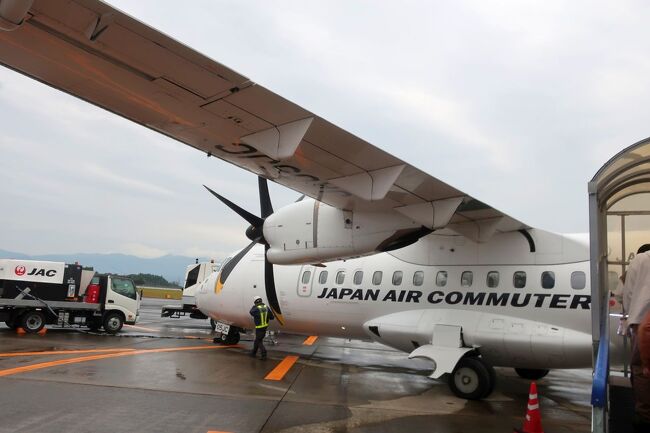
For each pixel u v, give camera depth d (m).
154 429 5.78
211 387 8.24
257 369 10.38
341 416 6.86
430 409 7.67
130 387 7.88
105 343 13.60
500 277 9.26
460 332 9.04
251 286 12.97
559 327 8.55
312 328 11.85
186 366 10.16
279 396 7.89
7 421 5.82
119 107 5.94
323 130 6.05
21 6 3.85
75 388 7.61
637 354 3.70
